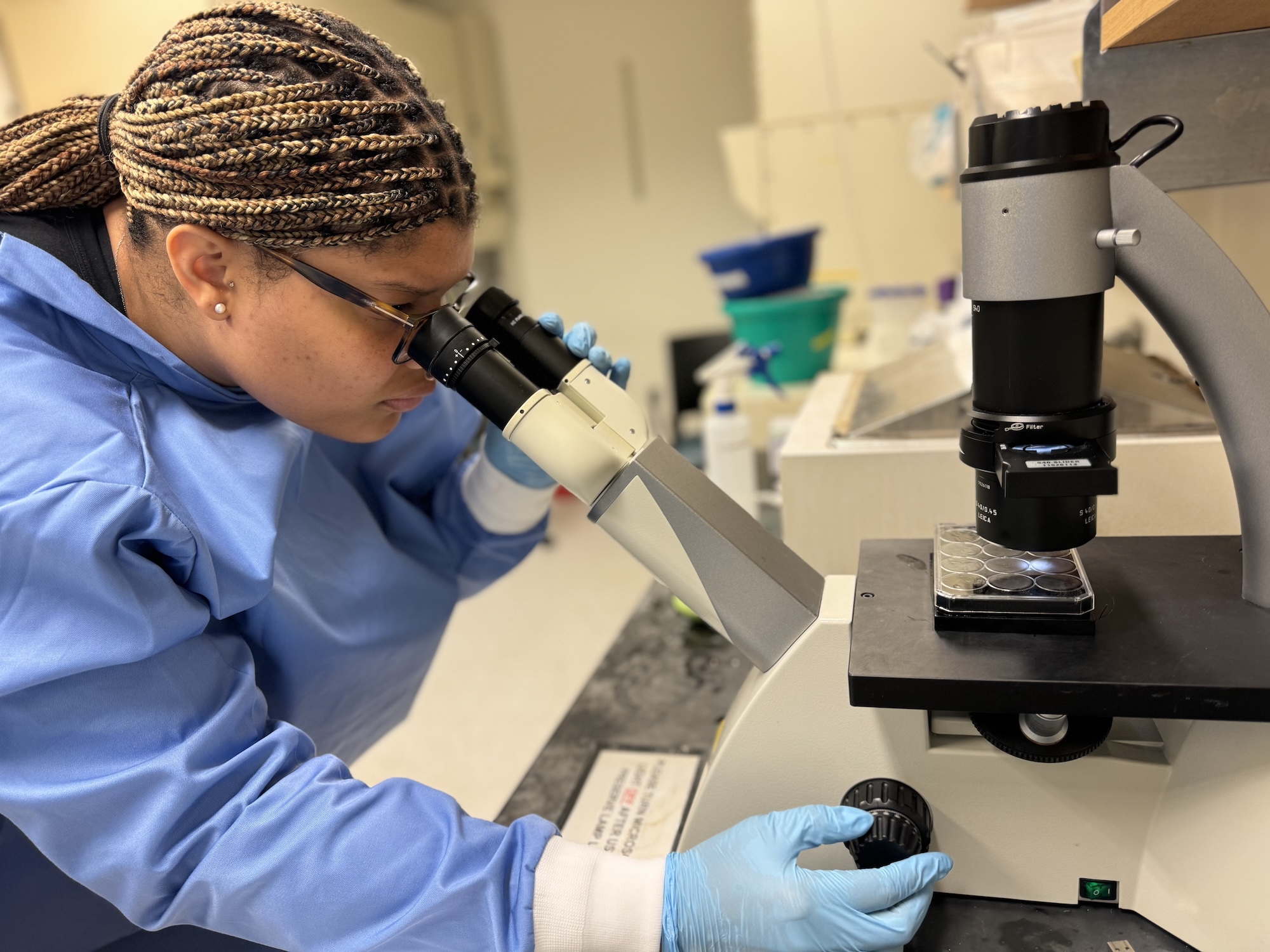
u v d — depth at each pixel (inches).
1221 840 25.2
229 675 28.6
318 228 26.1
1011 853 28.4
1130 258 25.1
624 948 25.9
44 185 30.6
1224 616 26.8
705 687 46.6
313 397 29.9
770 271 104.9
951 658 25.6
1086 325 24.5
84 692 25.0
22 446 25.6
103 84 118.8
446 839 26.4
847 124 114.7
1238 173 35.4
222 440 31.4
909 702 25.1
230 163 25.4
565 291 206.8
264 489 30.8
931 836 28.7
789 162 118.1
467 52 183.6
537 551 161.0
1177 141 35.4
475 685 116.6
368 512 39.9
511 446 41.9
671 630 53.2
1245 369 25.5
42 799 24.4
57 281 29.5
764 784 29.8
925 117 108.2
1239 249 50.5
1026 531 26.0
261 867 25.3
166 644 26.1
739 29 179.8
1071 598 26.5
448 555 46.4
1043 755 26.3
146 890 25.4
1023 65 51.9
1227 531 40.1
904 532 44.4
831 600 29.4
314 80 26.5
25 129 31.6
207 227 26.7
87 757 25.1
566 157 196.7
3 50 119.6
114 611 25.0
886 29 110.6
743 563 28.5
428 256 27.8
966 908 28.9
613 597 140.1
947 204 115.1
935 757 28.0
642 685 47.3
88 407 27.8
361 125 26.2
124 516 25.3
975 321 25.8
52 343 29.8
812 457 44.3
